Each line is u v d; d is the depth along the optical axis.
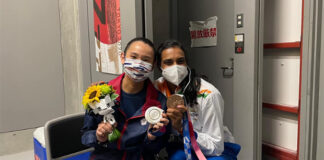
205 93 1.16
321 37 1.56
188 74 1.21
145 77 1.03
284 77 1.88
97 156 1.04
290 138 1.88
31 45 2.97
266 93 2.02
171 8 2.33
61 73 3.22
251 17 1.61
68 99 3.20
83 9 2.16
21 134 2.96
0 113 2.85
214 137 1.15
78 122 1.48
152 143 1.07
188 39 2.24
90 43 2.11
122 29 1.53
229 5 1.80
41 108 3.11
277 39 1.89
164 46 1.16
